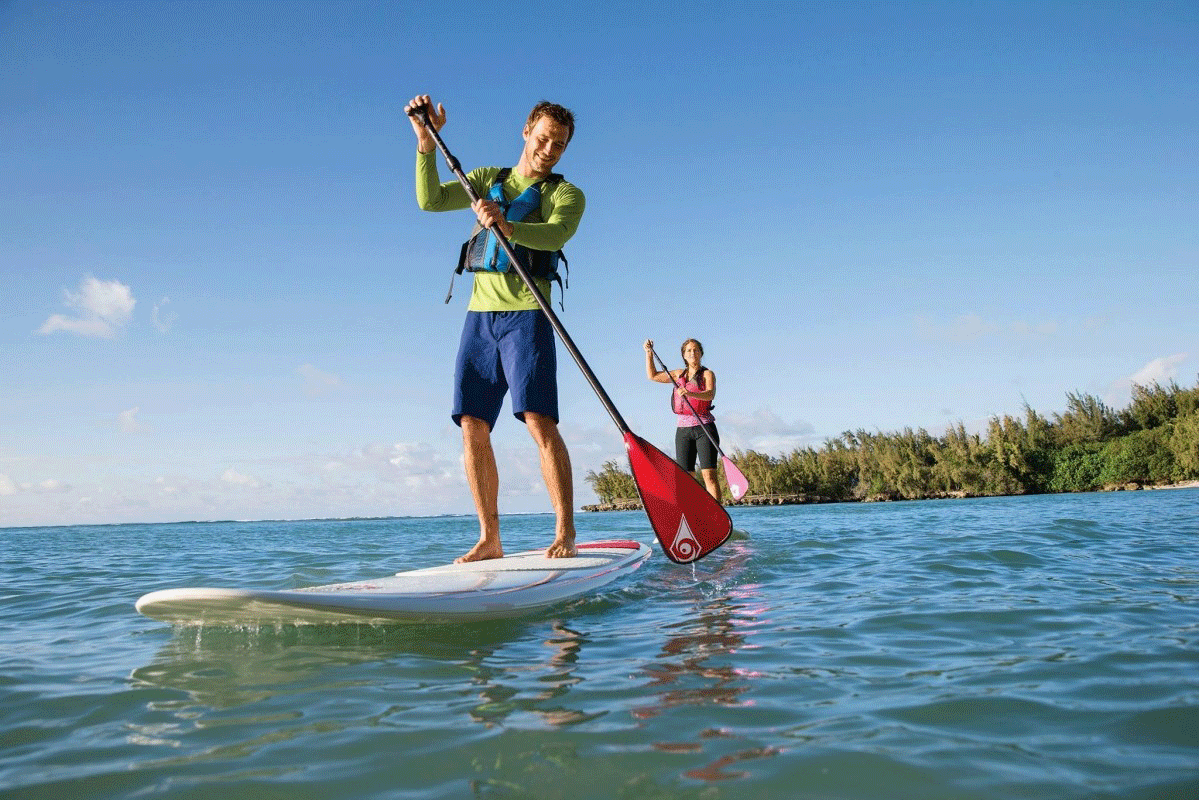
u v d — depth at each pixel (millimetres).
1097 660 2053
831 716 1604
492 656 2197
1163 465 41812
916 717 1593
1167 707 1631
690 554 3527
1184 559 4320
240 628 2572
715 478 7121
